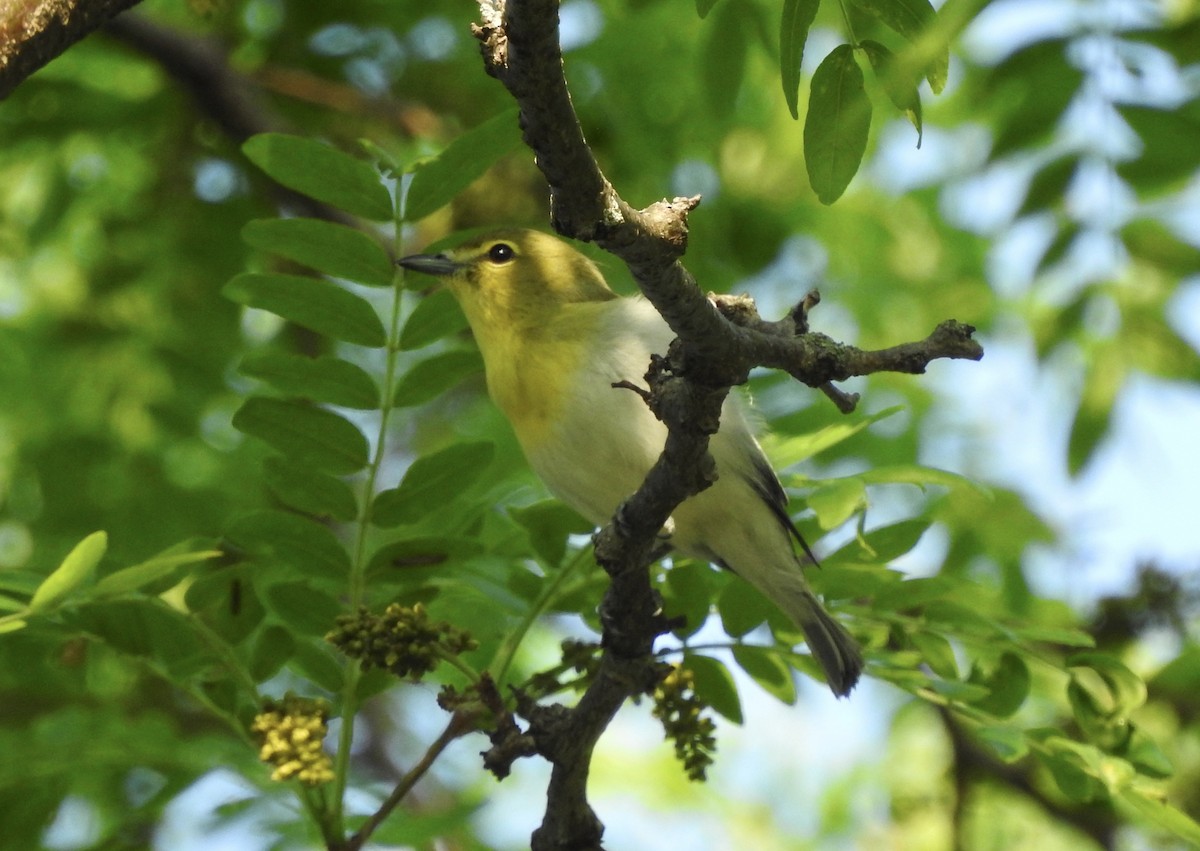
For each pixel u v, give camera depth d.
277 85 14.32
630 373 9.14
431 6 14.88
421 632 7.39
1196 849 8.22
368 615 7.42
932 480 7.81
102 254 14.55
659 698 8.24
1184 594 12.29
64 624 7.88
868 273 15.48
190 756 8.48
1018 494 12.84
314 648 8.17
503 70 5.03
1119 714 8.25
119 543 13.49
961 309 15.05
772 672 8.58
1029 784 12.36
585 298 9.95
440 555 8.05
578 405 9.21
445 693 7.62
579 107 14.11
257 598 8.02
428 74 15.08
